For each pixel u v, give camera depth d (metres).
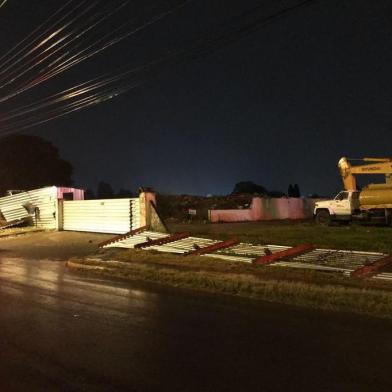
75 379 6.64
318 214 31.31
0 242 27.89
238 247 18.28
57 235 28.30
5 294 12.81
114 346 8.08
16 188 60.69
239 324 9.32
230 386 6.31
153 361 7.30
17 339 8.55
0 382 6.59
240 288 12.42
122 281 14.64
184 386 6.33
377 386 6.20
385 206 29.05
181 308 10.77
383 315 9.63
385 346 7.79
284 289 11.83
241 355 7.50
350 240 19.84
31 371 6.97
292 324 9.23
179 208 43.66
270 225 31.69
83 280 14.96
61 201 30.64
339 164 32.09
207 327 9.15
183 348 7.91
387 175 30.27
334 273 13.25
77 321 9.76
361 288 11.50
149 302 11.50
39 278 15.55
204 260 16.44
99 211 27.77
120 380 6.57
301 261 15.05
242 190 67.94
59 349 7.95
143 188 25.42
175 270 15.27
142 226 24.56
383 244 18.31
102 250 21.62
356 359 7.21
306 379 6.48
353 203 29.97
